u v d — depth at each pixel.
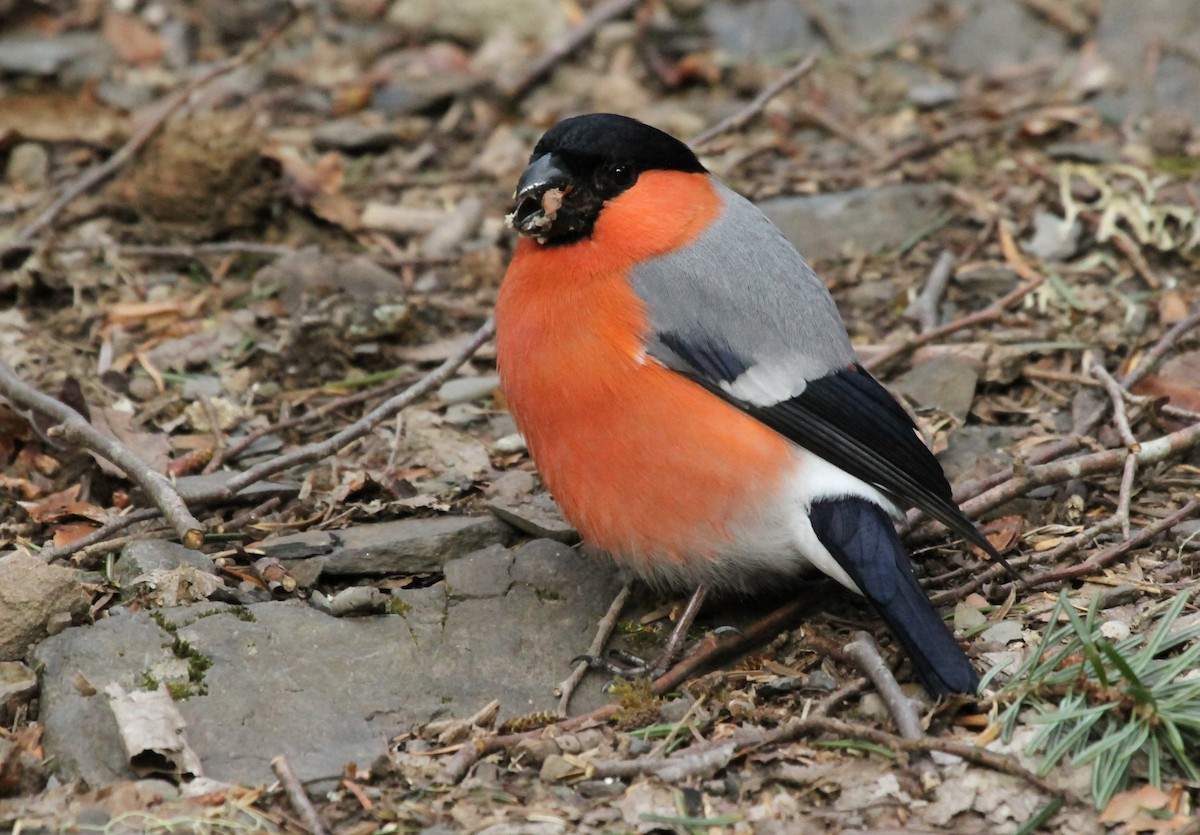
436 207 12.96
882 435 7.80
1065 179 12.27
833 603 8.22
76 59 14.73
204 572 7.99
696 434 7.55
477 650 7.70
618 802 6.64
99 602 7.97
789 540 7.71
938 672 7.02
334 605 7.79
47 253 11.70
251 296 11.58
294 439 10.01
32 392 8.99
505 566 8.21
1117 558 8.33
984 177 12.81
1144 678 6.98
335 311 10.85
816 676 7.53
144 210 12.37
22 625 7.52
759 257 8.03
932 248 12.06
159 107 14.06
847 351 8.13
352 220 12.52
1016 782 6.62
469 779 6.79
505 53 15.26
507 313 7.96
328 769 6.76
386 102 14.45
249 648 7.48
